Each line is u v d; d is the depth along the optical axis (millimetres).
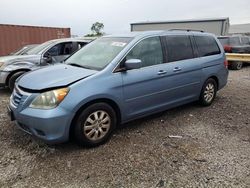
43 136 3625
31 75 4184
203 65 5672
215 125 4973
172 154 3818
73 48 8516
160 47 4898
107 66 4129
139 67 4215
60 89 3627
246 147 4062
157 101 4816
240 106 6227
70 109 3621
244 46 14367
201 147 4043
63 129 3627
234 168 3459
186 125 4945
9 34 14586
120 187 3078
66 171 3387
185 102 5508
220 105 6262
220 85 6328
